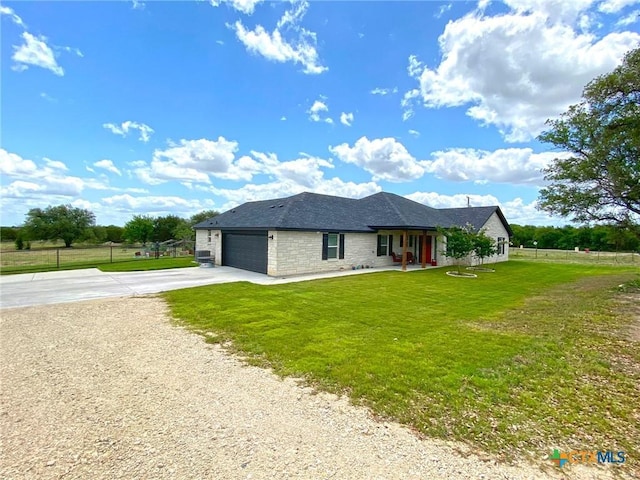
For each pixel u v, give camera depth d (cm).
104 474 256
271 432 319
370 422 338
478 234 1716
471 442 306
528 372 464
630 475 265
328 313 797
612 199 1219
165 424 330
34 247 4547
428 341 593
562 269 1969
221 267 1864
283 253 1480
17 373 454
